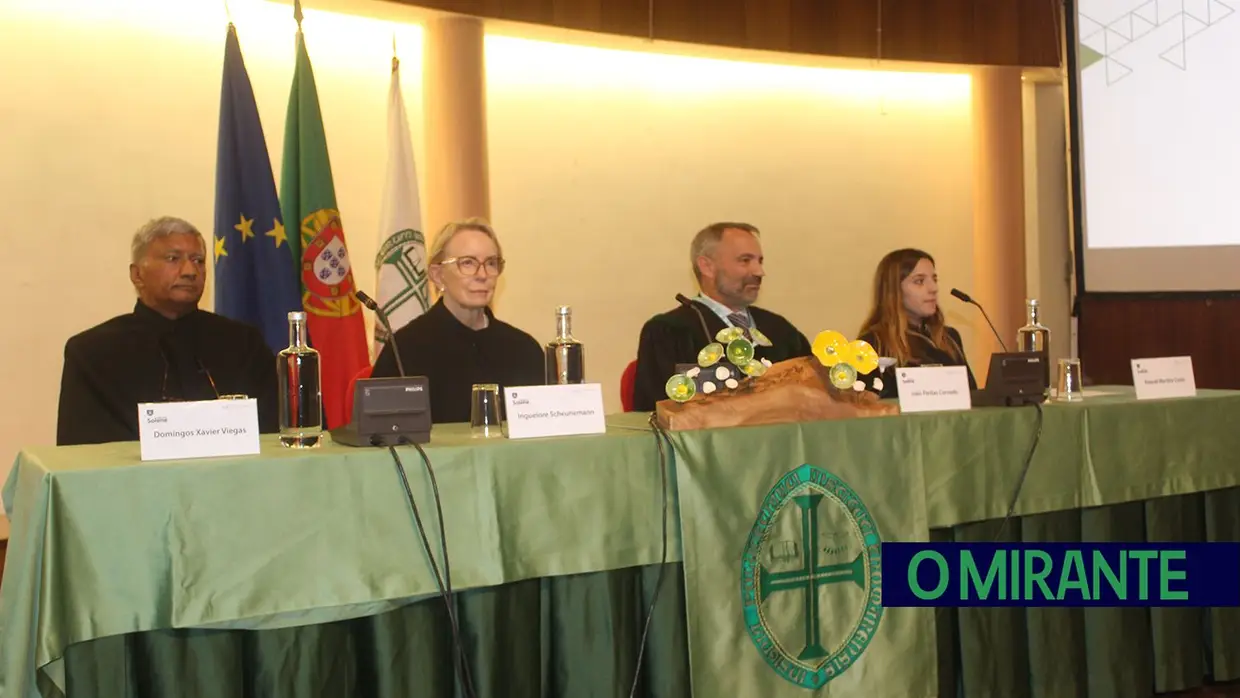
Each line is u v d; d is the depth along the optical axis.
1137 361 2.80
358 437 1.92
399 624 1.91
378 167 4.48
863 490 2.25
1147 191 4.92
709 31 4.80
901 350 3.39
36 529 1.62
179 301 2.80
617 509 2.05
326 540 1.80
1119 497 2.60
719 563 2.10
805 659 2.17
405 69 4.51
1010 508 2.45
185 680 1.75
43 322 3.69
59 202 3.71
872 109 5.65
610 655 2.08
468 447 1.92
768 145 5.41
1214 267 4.79
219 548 1.73
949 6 5.31
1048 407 2.55
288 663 1.82
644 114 5.11
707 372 2.23
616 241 5.05
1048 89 5.95
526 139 4.82
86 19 3.77
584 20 4.48
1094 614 2.61
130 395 2.74
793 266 5.47
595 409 2.14
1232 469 2.79
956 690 2.47
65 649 1.62
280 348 3.46
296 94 3.71
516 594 2.03
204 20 4.04
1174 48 4.82
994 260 5.45
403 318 3.88
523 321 4.83
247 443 1.84
